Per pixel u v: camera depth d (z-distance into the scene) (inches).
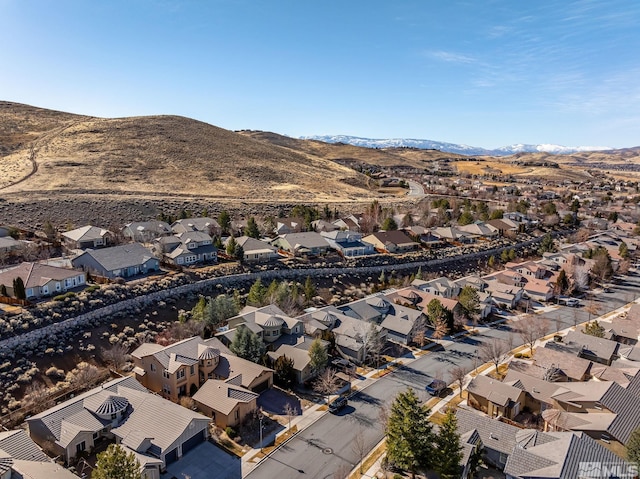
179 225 4094.5
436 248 4537.4
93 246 3538.4
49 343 2096.5
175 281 2901.1
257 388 2007.9
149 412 1638.8
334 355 2440.9
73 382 1900.8
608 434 1603.1
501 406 1870.1
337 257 3887.8
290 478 1496.1
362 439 1680.6
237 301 2719.0
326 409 1929.1
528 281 3794.3
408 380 2226.9
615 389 1831.9
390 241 4325.8
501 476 1547.7
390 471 1546.5
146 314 2536.9
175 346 2020.2
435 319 2842.0
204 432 1665.8
